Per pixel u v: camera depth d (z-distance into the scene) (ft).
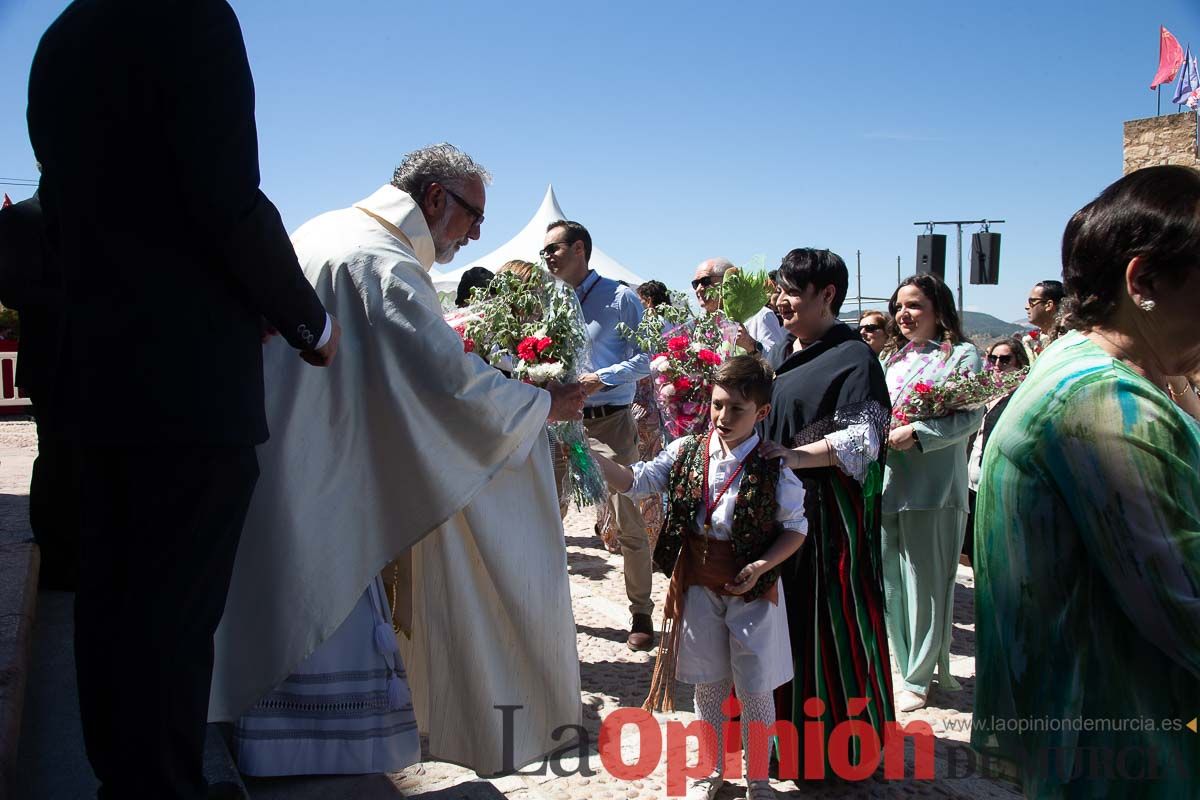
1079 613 4.89
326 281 8.55
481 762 9.14
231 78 5.98
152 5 5.90
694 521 9.85
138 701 5.94
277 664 8.08
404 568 9.63
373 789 8.46
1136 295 4.80
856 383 9.87
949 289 13.76
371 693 8.80
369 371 8.50
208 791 7.10
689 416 10.66
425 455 8.41
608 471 10.48
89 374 5.97
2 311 49.44
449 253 10.19
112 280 5.96
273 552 8.11
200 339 6.07
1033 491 4.99
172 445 5.96
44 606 12.33
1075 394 4.74
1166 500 4.50
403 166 9.80
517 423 8.70
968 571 20.81
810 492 10.05
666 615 9.99
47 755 8.23
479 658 9.11
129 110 5.87
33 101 6.31
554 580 9.46
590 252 16.72
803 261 10.37
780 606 9.68
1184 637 4.48
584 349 11.07
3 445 35.32
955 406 12.34
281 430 8.16
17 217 11.49
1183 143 59.62
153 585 6.01
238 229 5.98
